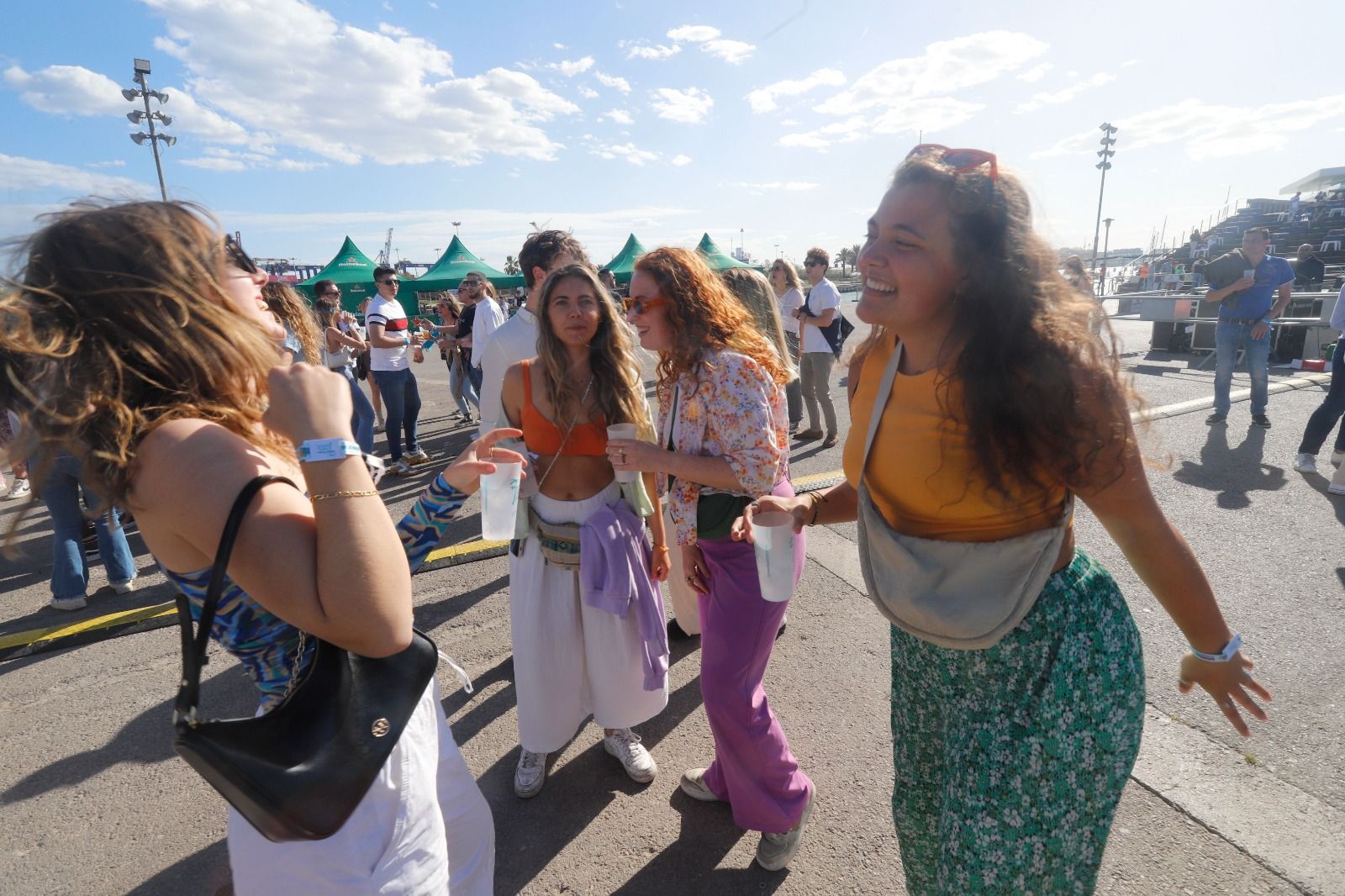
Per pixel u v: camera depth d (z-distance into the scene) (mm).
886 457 1374
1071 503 1274
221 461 956
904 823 1579
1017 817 1224
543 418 2275
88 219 1012
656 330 2031
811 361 6496
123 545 4340
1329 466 5281
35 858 2293
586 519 2305
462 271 20891
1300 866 1966
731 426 1937
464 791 1418
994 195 1153
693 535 2031
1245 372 9297
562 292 2158
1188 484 4980
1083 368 1117
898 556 1352
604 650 2348
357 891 1075
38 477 959
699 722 2832
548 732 2389
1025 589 1229
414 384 7055
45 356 922
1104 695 1229
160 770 2703
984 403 1150
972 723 1317
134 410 970
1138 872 1979
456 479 1394
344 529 936
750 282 3330
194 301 1031
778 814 2010
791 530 1592
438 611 3818
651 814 2348
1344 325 4895
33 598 4352
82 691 3262
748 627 1945
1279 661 2869
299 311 4465
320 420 968
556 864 2166
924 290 1215
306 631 979
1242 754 2393
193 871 2229
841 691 2936
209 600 917
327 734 1005
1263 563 3730
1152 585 1263
